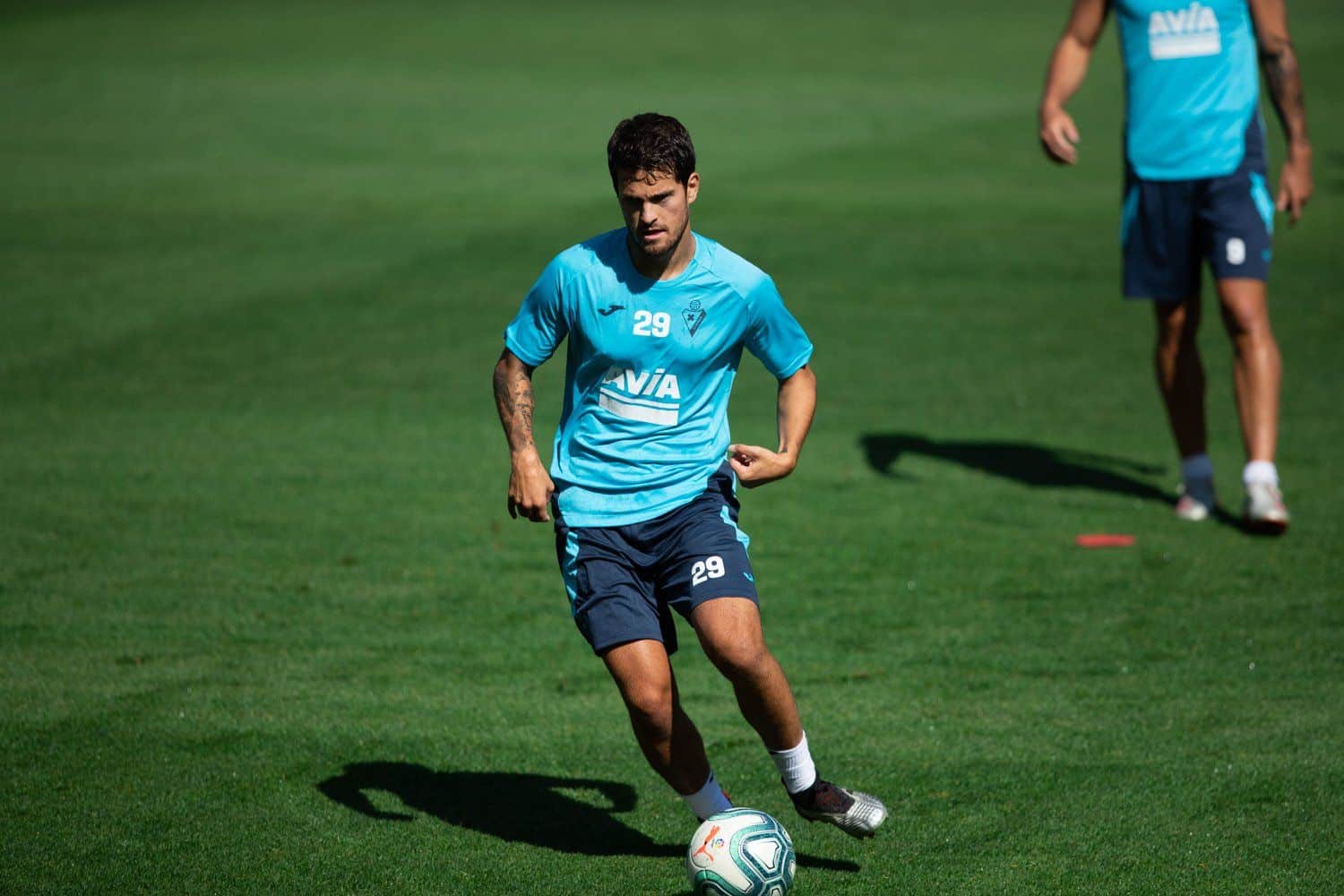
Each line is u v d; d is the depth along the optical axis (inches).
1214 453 1264.8
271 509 1107.9
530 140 3019.2
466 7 5935.0
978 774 684.1
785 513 1111.6
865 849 616.1
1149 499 1144.8
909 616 899.4
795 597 934.4
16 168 2687.0
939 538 1050.1
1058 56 1154.7
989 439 1306.6
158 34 4950.8
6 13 5585.6
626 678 565.9
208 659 830.5
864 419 1366.9
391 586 956.0
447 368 1521.9
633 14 5703.7
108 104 3484.3
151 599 925.2
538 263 1990.7
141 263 1984.5
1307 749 705.6
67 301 1776.6
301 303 1782.7
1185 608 908.0
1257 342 1072.8
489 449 1274.6
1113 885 579.8
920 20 5590.6
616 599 576.7
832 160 2795.3
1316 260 1968.5
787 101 3545.8
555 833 636.1
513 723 751.7
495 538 1056.2
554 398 1478.8
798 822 645.9
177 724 742.5
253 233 2175.2
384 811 653.3
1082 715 751.7
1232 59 1080.8
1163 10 1083.3
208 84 3814.0
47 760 698.8
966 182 2591.0
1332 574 965.8
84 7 5826.8
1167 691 781.9
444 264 1982.0
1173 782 671.8
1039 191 2513.5
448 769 698.8
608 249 583.5
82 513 1090.7
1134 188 1107.3
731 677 560.7
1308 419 1322.6
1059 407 1402.6
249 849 615.5
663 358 580.4
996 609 910.4
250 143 2970.0
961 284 1889.8
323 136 3063.5
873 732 733.9
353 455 1247.5
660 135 542.3
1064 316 1737.2
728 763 708.0
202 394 1422.2
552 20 5482.3
